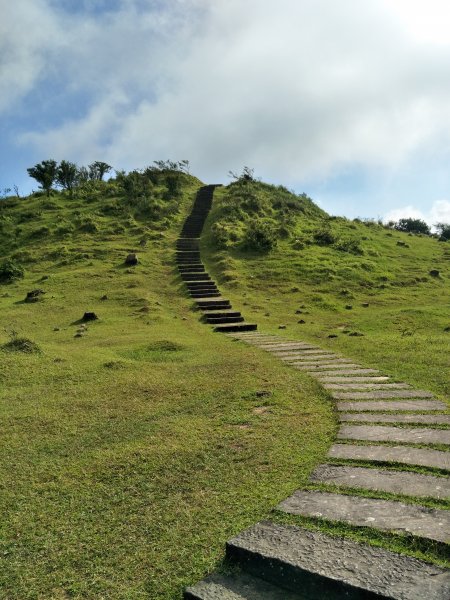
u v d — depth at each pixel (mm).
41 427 5133
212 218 26562
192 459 4066
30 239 23375
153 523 3141
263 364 7598
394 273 19422
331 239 23062
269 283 17750
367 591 2221
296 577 2436
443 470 3473
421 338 9445
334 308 14844
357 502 3088
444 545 2520
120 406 5723
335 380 6426
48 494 3639
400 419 4723
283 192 34750
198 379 6801
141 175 34125
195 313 13930
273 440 4355
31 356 8328
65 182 34281
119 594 2525
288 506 3113
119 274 17922
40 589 2604
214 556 2756
